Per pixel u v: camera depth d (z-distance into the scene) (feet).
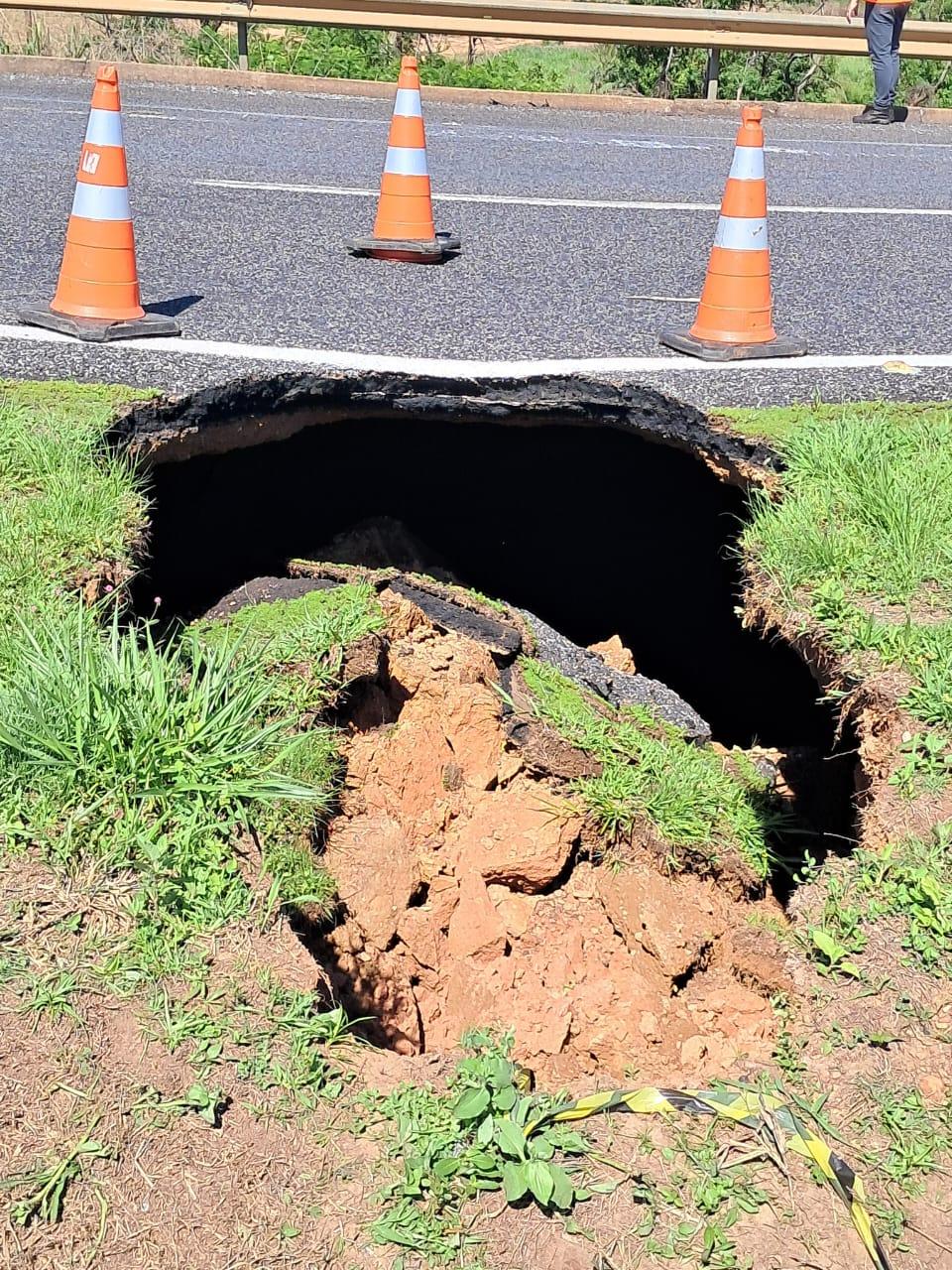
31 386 14.01
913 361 17.04
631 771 13.48
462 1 41.57
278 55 46.32
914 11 64.59
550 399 15.49
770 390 15.61
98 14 43.37
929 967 8.19
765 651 17.31
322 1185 6.54
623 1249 6.35
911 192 30.60
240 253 21.15
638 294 19.90
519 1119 6.93
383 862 11.72
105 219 15.98
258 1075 7.06
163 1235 6.22
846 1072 7.56
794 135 40.98
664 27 43.06
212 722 9.08
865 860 9.05
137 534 11.87
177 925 7.82
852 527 12.75
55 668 9.11
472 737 13.46
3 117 33.45
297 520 15.90
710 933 12.03
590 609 18.17
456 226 24.11
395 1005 11.10
